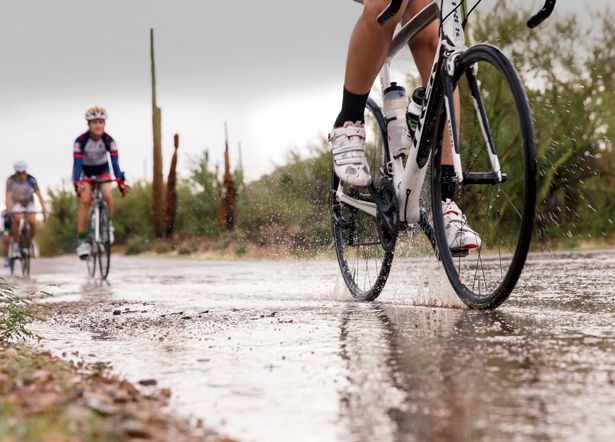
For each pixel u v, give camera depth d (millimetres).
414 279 9680
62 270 21750
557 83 22141
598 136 21844
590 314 5527
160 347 4867
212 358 4363
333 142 6770
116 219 41656
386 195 6594
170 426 2842
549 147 21047
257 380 3721
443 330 4879
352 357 4148
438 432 2762
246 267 17109
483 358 3932
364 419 2961
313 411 3107
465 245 5945
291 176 18516
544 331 4703
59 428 2629
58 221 46781
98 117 15367
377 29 6145
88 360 4508
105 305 8156
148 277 14898
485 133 5438
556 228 20875
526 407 3021
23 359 4535
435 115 6012
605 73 22094
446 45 5754
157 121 39969
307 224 10719
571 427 2758
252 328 5492
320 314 6180
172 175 38938
